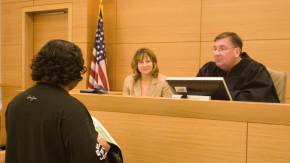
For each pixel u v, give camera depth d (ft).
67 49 3.66
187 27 12.75
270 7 11.33
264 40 11.44
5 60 15.97
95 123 4.48
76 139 3.28
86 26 13.79
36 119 3.48
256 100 6.53
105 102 5.87
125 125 5.66
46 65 3.58
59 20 15.07
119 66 14.19
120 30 14.14
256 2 11.52
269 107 4.55
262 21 11.45
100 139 3.83
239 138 4.75
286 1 11.11
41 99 3.56
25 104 3.62
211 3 12.28
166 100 5.28
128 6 13.93
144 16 13.58
